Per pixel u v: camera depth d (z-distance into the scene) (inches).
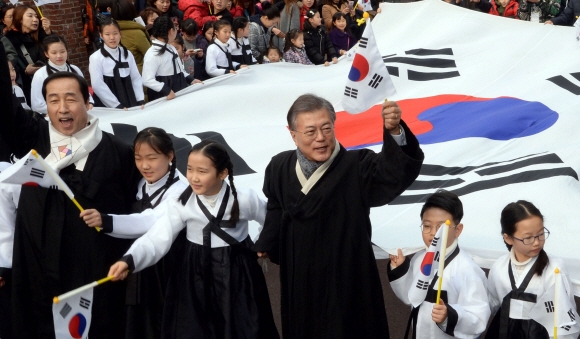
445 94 282.0
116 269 130.1
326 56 391.9
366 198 129.8
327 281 132.0
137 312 145.6
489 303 144.2
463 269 138.3
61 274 141.3
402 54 308.8
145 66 283.6
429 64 301.3
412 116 266.7
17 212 142.3
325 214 130.3
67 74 141.4
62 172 141.8
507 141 239.6
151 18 352.8
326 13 421.4
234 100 269.3
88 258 141.8
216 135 245.8
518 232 136.4
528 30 310.0
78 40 422.9
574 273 161.2
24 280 142.5
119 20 310.3
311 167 130.9
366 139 249.0
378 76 133.0
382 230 184.9
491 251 164.2
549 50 298.2
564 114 250.7
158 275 147.9
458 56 305.1
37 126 144.9
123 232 139.6
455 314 129.7
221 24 322.7
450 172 221.8
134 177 151.3
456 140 239.1
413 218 190.9
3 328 147.6
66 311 126.0
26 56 285.4
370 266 132.1
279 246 137.5
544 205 190.4
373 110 270.2
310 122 125.3
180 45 313.3
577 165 208.4
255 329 140.1
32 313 144.3
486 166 218.5
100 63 263.6
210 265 141.5
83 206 141.7
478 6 470.6
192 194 142.7
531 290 138.4
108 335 145.2
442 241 126.6
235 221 141.7
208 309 141.0
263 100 271.6
